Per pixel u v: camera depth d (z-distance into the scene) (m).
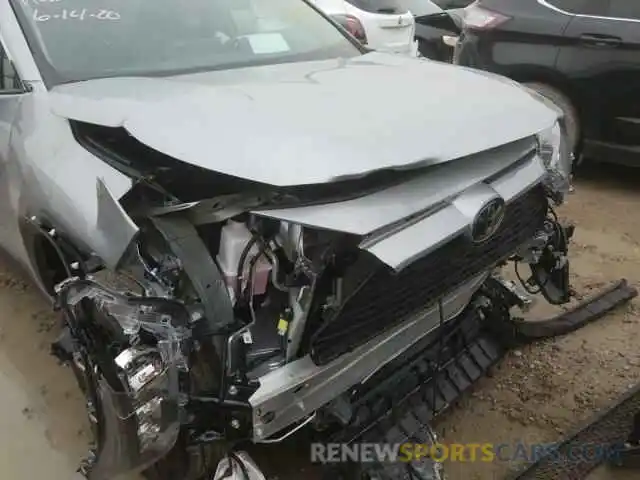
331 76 2.57
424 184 1.99
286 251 1.91
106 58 2.66
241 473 1.94
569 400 2.79
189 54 2.79
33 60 2.54
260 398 1.83
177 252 1.82
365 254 1.88
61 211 2.09
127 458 1.86
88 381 1.92
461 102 2.30
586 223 4.48
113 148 2.17
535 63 5.01
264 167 1.79
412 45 7.09
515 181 2.25
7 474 2.45
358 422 2.23
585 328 3.29
